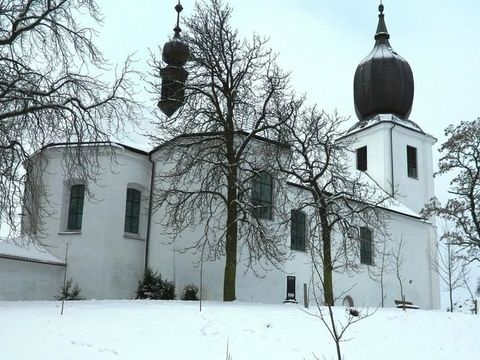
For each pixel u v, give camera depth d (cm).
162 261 2834
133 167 2939
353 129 4784
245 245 2775
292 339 1622
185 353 1370
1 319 1466
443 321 2067
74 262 2761
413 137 4675
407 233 4031
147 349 1352
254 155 2686
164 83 2728
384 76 4753
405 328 1930
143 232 2933
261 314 1817
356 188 3148
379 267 3722
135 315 1636
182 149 2641
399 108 4759
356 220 3403
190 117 2620
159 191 2803
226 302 2280
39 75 2122
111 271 2761
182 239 2800
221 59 2647
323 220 2689
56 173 2852
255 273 2639
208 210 2758
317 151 2784
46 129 2106
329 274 2580
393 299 3784
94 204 2809
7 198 2002
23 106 2055
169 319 1622
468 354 1766
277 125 2522
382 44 4919
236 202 2442
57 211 2827
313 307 2194
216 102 2575
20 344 1262
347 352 1606
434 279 4109
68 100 2109
